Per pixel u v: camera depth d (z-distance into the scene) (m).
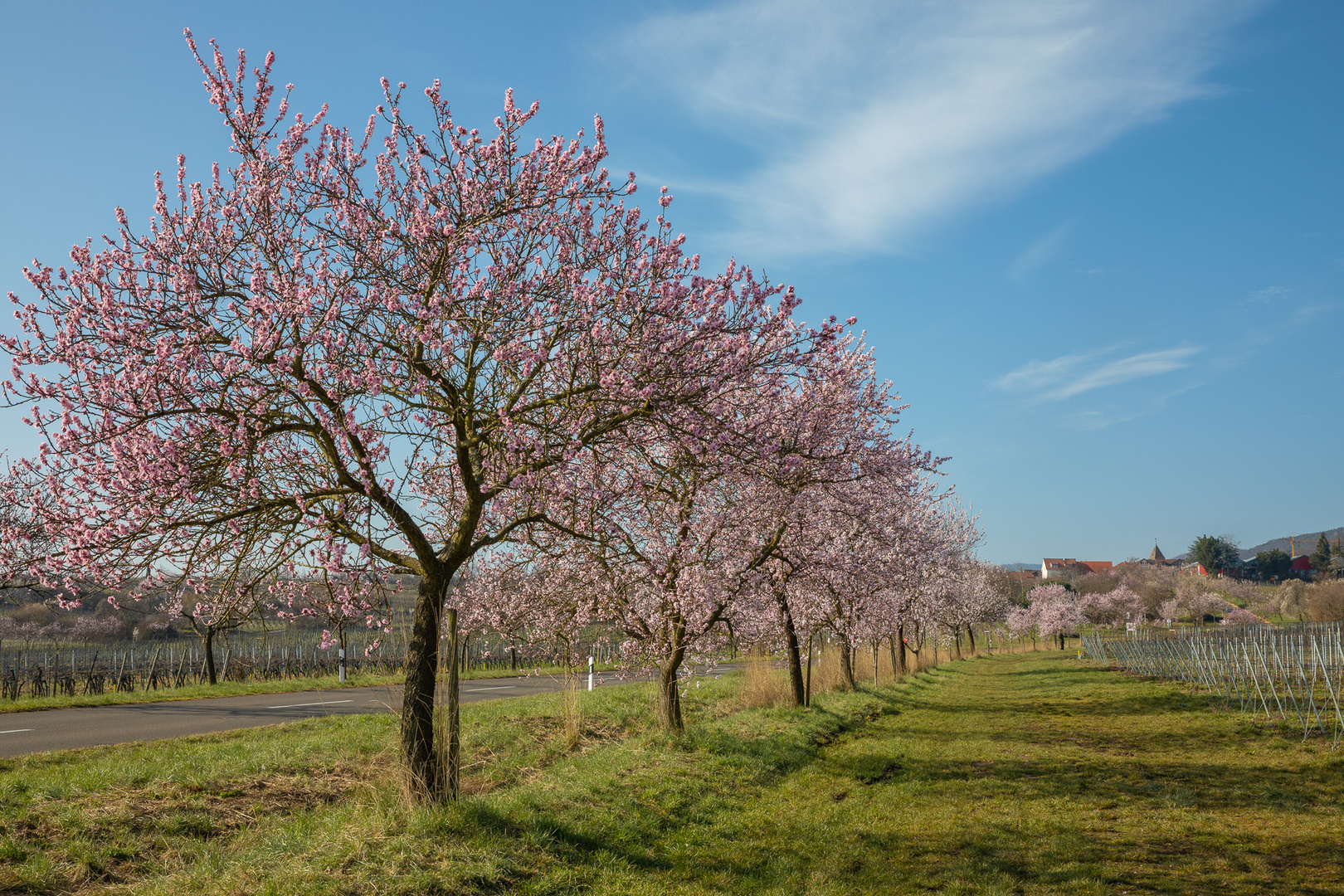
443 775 7.91
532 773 11.18
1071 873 7.85
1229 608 93.44
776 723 16.58
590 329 8.06
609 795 9.81
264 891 5.85
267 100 7.84
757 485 12.97
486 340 7.67
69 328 6.73
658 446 11.73
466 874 6.47
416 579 8.66
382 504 7.50
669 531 13.54
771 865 8.06
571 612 14.08
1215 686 24.42
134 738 12.65
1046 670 41.19
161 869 6.65
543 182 8.35
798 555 15.70
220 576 7.71
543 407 8.52
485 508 9.30
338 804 8.77
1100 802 10.95
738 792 11.06
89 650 32.34
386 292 7.50
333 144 8.17
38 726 14.19
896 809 10.60
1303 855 8.33
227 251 7.62
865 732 18.09
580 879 7.01
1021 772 13.31
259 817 8.22
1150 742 16.31
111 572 6.76
